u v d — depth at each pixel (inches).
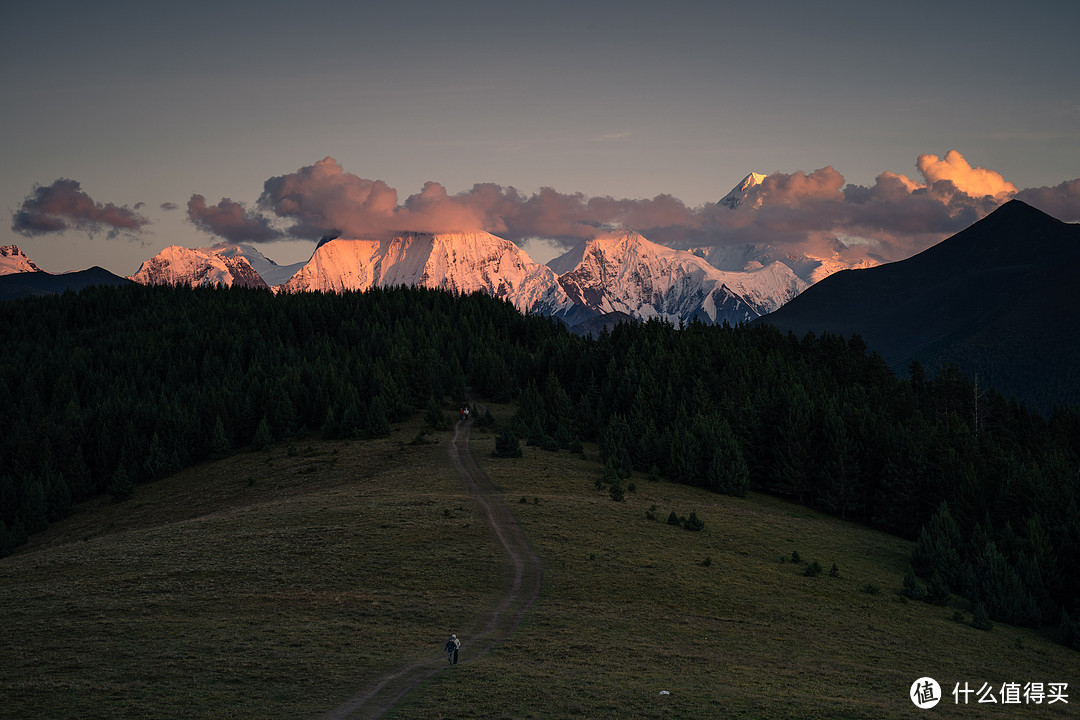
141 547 2999.5
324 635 2078.0
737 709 1706.4
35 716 1536.7
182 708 1584.6
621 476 4785.9
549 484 4264.3
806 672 2079.2
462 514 3432.6
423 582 2593.5
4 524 4820.4
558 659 1982.0
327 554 2834.6
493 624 2253.9
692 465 4958.2
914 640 2593.5
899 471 4766.2
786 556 3508.9
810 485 5093.5
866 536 4409.5
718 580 2893.7
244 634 2064.5
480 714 1584.6
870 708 1803.6
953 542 3983.8
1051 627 3260.3
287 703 1630.2
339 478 4702.3
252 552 2869.1
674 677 1904.5
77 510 5418.3
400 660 1916.8
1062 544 3757.4
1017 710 2054.6
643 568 2896.2
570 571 2778.1
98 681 1729.8
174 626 2121.1
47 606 2305.6
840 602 2901.1
